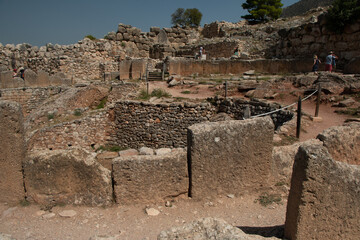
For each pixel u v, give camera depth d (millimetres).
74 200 4070
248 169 4215
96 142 10922
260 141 4156
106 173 4062
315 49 16859
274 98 11188
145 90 13398
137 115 10844
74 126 10266
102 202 4047
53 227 3645
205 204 4109
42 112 11219
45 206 4031
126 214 3902
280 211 3953
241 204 4129
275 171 4523
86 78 19609
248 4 31766
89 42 20047
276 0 30688
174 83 14719
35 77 15406
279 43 19453
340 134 4262
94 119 10703
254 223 3688
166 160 4020
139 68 17375
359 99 9734
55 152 4020
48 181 4008
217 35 28750
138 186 4035
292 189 2695
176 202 4141
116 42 23578
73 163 3971
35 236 3455
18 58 20719
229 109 10844
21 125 3926
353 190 2648
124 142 11094
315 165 2484
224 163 4086
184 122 10531
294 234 2668
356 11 14305
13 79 14906
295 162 2652
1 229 3559
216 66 17609
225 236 2383
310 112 9281
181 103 10562
